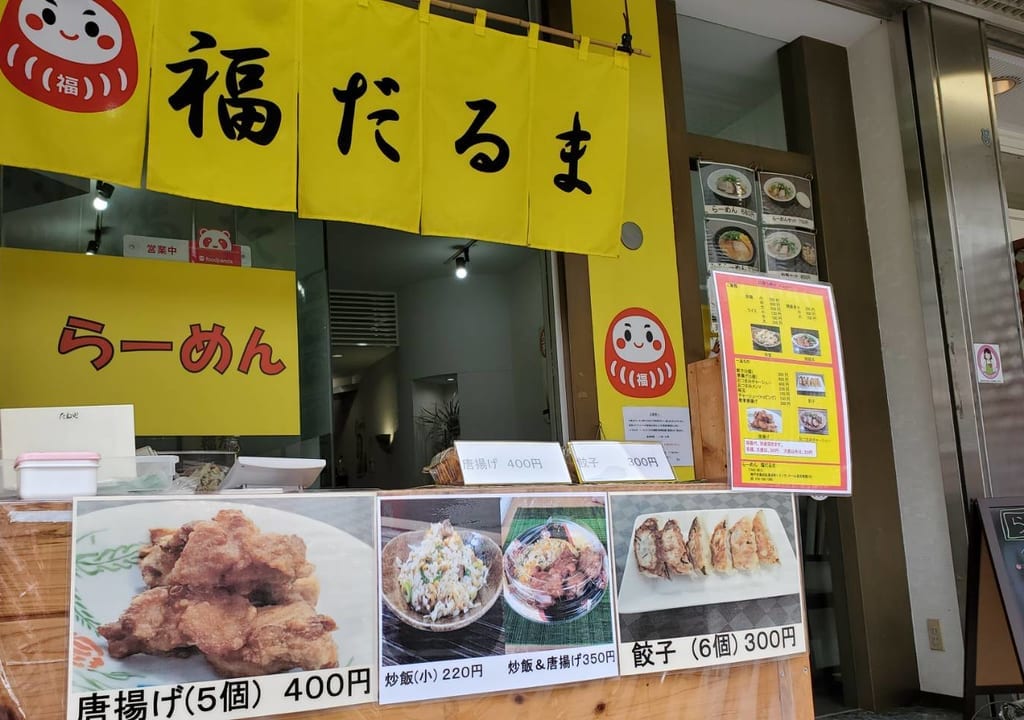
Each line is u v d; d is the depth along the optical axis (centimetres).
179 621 164
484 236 337
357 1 314
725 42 511
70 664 155
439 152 330
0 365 327
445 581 190
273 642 171
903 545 483
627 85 373
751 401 239
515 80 346
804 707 233
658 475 244
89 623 157
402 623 184
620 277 426
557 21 425
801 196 501
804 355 253
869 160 520
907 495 485
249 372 370
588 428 404
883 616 466
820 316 260
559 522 206
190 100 284
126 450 209
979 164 496
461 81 335
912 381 488
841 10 496
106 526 162
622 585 212
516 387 611
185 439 366
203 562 168
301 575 176
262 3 297
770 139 522
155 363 353
